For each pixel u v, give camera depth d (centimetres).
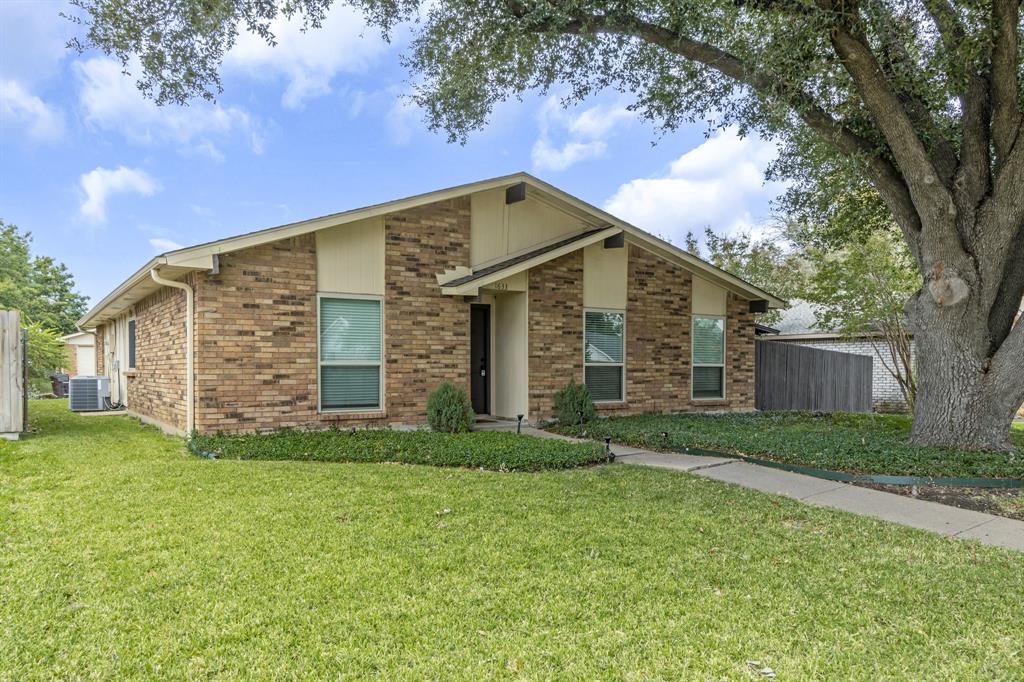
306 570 389
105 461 746
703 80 989
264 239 891
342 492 586
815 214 1291
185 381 923
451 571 393
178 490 586
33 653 284
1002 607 356
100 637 301
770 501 595
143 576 375
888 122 792
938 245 823
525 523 499
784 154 1193
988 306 825
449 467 730
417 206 1044
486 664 282
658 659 290
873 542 476
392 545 439
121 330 1617
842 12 739
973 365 829
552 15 809
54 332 1923
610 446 933
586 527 492
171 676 269
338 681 267
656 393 1338
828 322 1430
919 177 796
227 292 882
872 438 947
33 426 1164
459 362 1084
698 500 591
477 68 981
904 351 1321
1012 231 803
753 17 816
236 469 685
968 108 823
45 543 431
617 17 820
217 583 367
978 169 819
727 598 362
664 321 1352
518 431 1030
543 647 299
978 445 822
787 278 2369
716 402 1428
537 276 1177
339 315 979
